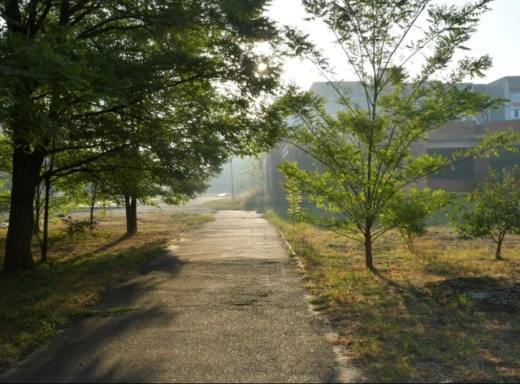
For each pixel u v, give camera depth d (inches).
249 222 1205.7
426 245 651.5
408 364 220.4
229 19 481.7
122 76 439.2
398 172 457.1
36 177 526.0
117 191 644.7
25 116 325.1
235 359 234.8
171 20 469.4
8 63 311.0
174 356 241.9
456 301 327.0
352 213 469.4
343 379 207.3
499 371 210.1
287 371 217.8
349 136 475.8
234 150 540.1
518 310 301.9
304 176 483.5
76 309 345.1
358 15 451.8
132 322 309.7
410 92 466.9
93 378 218.1
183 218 1425.9
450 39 435.8
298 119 524.1
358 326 281.9
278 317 310.2
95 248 753.0
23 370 233.1
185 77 507.5
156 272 496.1
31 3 461.7
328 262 522.9
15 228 516.1
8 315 332.5
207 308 339.0
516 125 1738.4
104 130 492.4
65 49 361.1
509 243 679.7
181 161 522.6
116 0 471.5
